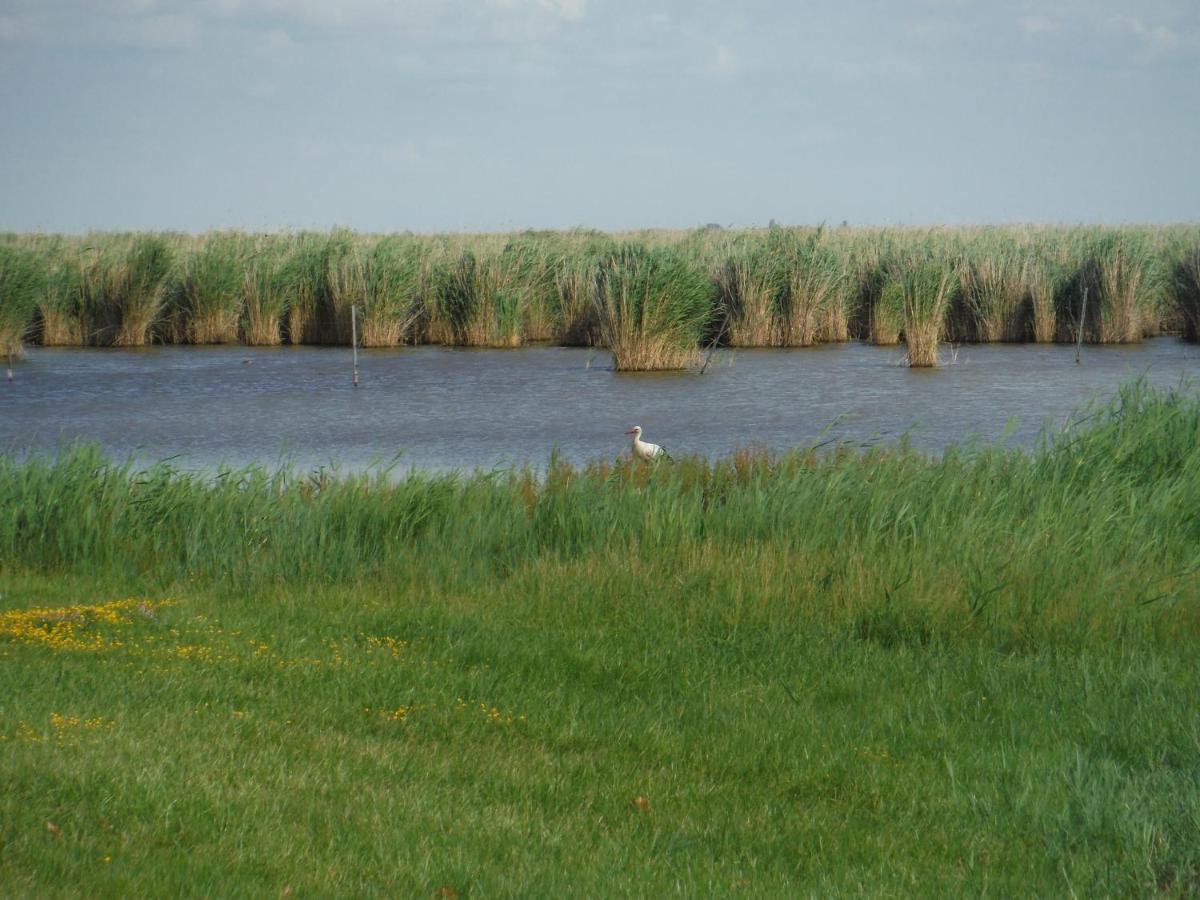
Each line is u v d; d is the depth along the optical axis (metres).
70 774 10.84
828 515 20.28
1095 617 16.47
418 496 22.47
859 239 74.94
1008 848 10.34
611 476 24.70
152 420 39.25
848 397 42.94
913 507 20.20
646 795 11.48
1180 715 13.18
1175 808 10.72
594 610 17.91
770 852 10.25
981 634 16.53
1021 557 17.91
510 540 21.00
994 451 23.39
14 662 14.93
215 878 9.10
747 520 20.67
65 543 21.58
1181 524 20.38
